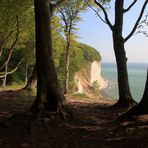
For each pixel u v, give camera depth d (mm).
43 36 11664
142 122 10102
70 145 9000
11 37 25875
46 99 11578
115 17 16547
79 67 52531
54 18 26641
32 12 22688
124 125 10305
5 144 9016
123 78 16484
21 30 23969
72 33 28312
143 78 146250
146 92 11180
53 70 11836
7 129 10172
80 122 11430
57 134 9969
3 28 22500
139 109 11195
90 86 80750
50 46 11820
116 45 16578
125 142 8828
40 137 9664
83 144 9070
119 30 16500
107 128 10688
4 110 13695
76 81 63156
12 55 40188
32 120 10797
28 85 21453
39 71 11719
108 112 14602
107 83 118875
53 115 11203
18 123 10594
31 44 29969
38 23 11688
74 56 48281
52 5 19500
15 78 41719
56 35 28719
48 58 11727
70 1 27109
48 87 11664
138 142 8609
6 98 18078
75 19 27969
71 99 20703
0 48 25031
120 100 16453
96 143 9102
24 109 14070
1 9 20812
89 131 10328
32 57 35406
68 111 11570
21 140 9352
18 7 20703
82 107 16250
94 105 17406
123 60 16547
